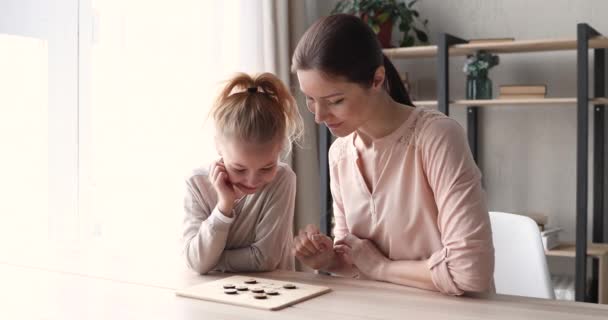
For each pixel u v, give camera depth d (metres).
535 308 1.24
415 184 1.46
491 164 3.38
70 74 2.60
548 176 3.27
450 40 3.11
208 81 2.98
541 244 2.03
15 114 2.50
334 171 1.64
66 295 1.38
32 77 2.52
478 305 1.26
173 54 2.87
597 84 3.10
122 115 2.74
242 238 1.68
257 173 1.52
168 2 2.85
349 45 1.30
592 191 3.19
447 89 3.08
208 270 1.59
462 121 3.44
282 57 3.32
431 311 1.22
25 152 2.53
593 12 3.16
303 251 1.60
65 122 2.60
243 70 3.16
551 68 3.26
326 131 3.22
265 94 1.55
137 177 2.77
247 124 1.46
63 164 2.60
